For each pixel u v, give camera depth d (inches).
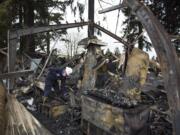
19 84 510.6
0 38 927.7
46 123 354.6
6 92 107.5
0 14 935.0
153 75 437.4
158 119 319.0
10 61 266.7
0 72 115.2
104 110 277.6
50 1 1098.1
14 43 329.7
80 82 459.2
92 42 442.0
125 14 798.5
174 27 1002.7
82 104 323.9
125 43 390.3
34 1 1043.9
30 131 105.3
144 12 110.9
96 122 290.8
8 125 102.0
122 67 381.4
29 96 489.1
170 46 108.7
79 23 434.6
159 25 109.4
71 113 386.9
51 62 666.8
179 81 108.4
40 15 1086.4
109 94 298.2
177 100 108.7
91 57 439.8
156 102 366.3
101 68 422.9
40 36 1109.7
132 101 270.1
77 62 606.2
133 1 113.4
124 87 316.5
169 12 993.5
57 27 407.5
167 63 108.8
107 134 272.8
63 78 480.4
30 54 866.8
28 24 1045.2
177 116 109.6
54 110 402.6
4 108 103.0
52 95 464.1
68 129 344.8
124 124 254.1
